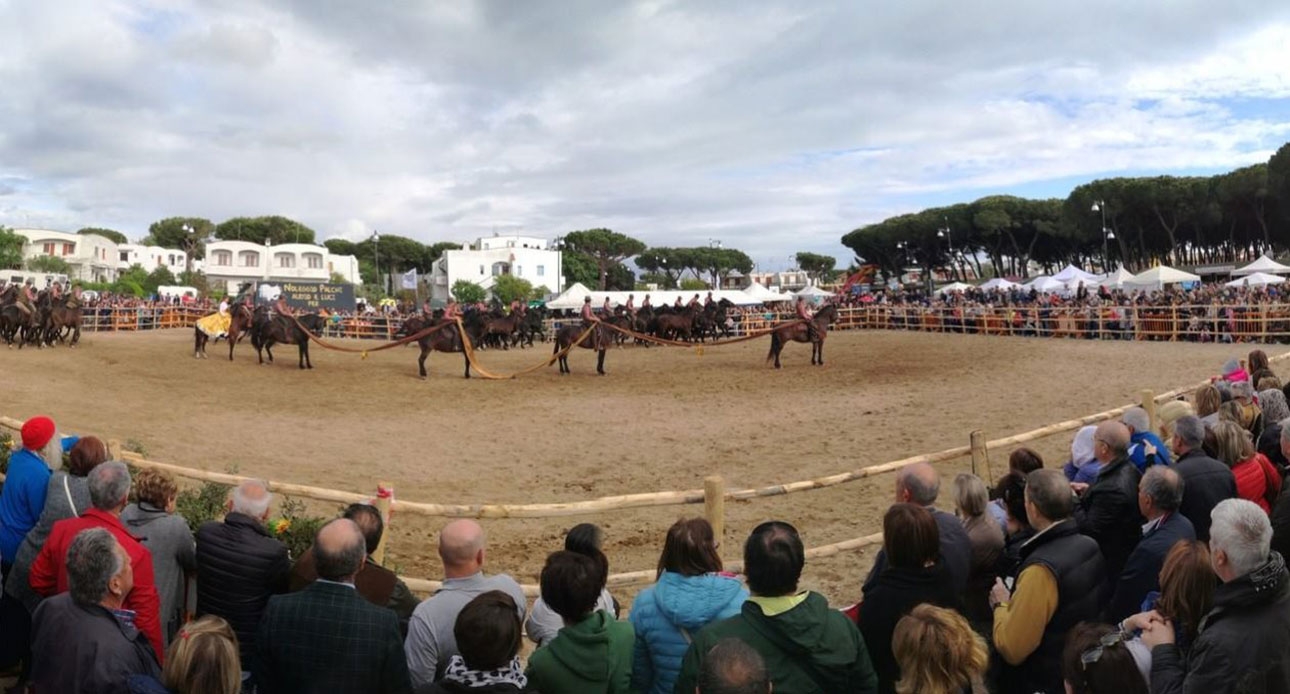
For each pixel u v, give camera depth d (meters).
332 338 39.03
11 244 69.50
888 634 3.56
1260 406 7.12
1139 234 60.31
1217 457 5.54
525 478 10.82
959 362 23.75
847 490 10.16
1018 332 31.97
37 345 25.09
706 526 3.65
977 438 7.86
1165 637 3.23
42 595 4.09
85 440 4.91
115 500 4.09
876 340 33.28
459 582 3.66
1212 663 2.97
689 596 3.49
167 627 4.19
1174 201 56.19
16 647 4.48
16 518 4.87
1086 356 23.67
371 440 13.23
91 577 3.30
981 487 4.55
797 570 3.22
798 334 24.00
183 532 4.34
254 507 4.16
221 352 27.89
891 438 13.10
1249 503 3.18
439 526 8.82
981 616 4.41
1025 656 3.70
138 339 31.75
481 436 13.78
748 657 2.57
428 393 19.16
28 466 4.96
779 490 6.44
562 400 18.05
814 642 3.08
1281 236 54.50
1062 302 33.47
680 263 122.25
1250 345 24.58
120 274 90.88
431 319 23.62
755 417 15.51
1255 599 3.01
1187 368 20.16
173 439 12.31
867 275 79.81
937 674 2.83
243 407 16.19
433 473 10.98
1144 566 4.13
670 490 10.17
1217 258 65.69
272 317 23.86
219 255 86.56
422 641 3.51
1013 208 70.75
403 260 114.62
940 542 3.99
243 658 3.93
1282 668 2.95
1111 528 4.80
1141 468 6.25
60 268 74.06
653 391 19.45
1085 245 67.50
